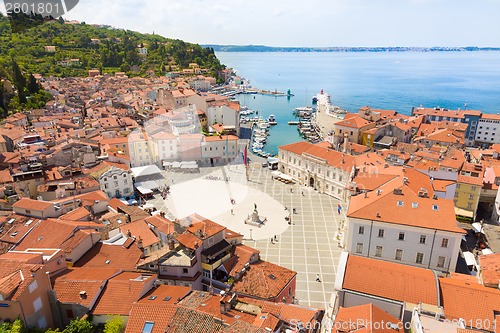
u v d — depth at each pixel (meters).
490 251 83.75
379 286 55.59
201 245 64.94
